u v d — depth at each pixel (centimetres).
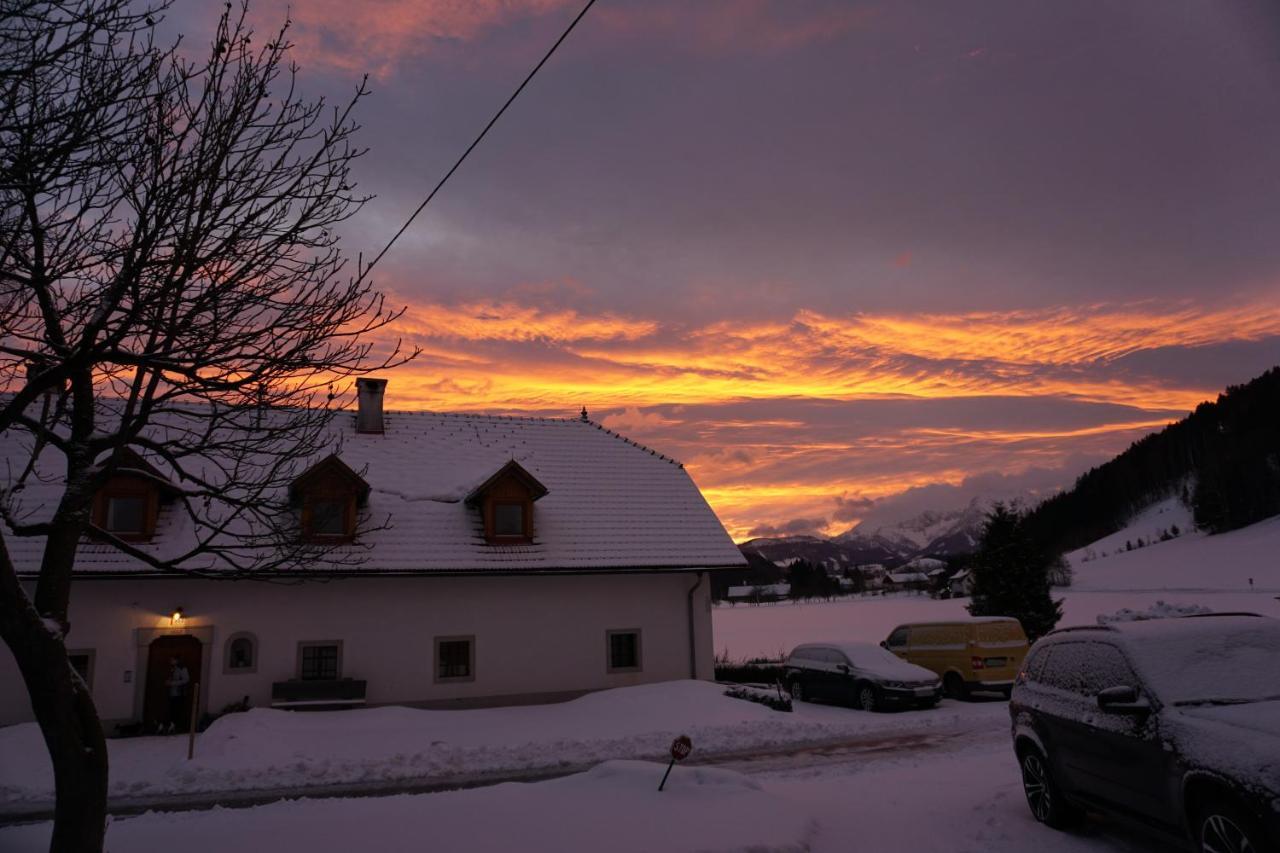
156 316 630
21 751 1543
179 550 1986
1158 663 733
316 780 1402
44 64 597
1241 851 580
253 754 1562
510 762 1522
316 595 2098
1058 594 9488
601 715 1962
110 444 663
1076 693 814
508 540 2309
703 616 2450
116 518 1995
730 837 777
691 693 2100
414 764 1498
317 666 2083
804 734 1723
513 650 2242
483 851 738
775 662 3119
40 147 602
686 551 2453
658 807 871
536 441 2823
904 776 1217
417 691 2136
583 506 2539
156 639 1967
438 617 2195
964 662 2241
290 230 680
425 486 2445
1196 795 634
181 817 1074
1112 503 17662
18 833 890
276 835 793
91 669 1905
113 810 1220
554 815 844
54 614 617
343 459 2459
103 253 650
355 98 717
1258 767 574
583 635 2320
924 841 834
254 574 747
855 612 7625
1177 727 659
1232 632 764
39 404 1650
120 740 1811
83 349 599
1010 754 1374
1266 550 10769
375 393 2658
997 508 3194
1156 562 11744
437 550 2231
